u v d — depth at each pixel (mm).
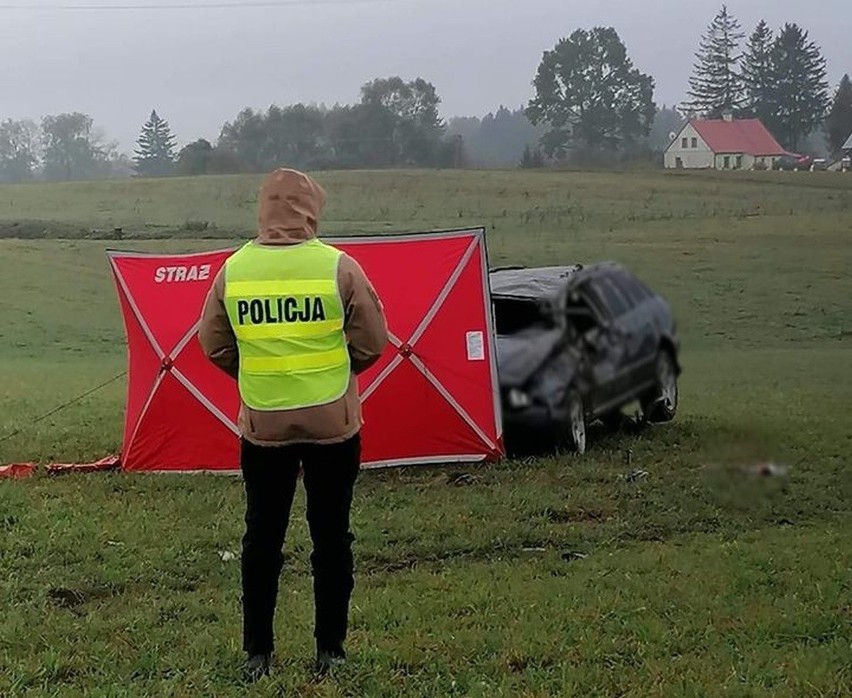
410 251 9305
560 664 4695
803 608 5504
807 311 15086
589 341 8555
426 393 9266
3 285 26891
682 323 8672
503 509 7977
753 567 6402
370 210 27094
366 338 4375
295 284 4305
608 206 22422
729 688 4359
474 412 9281
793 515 7840
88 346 22812
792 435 9758
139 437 9375
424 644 4977
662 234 19078
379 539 7230
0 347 22453
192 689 4465
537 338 8992
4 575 6410
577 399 8820
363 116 35781
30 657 4918
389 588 6090
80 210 34750
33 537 7188
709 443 8875
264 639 4582
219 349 4500
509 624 5301
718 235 18719
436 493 8516
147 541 7113
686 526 7613
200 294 9312
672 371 8703
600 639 5023
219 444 9234
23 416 13070
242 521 7621
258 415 4328
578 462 9156
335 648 4602
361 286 4359
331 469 4387
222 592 6070
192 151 40156
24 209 35625
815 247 17328
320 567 4520
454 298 9227
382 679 4523
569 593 5887
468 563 6789
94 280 27484
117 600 5977
